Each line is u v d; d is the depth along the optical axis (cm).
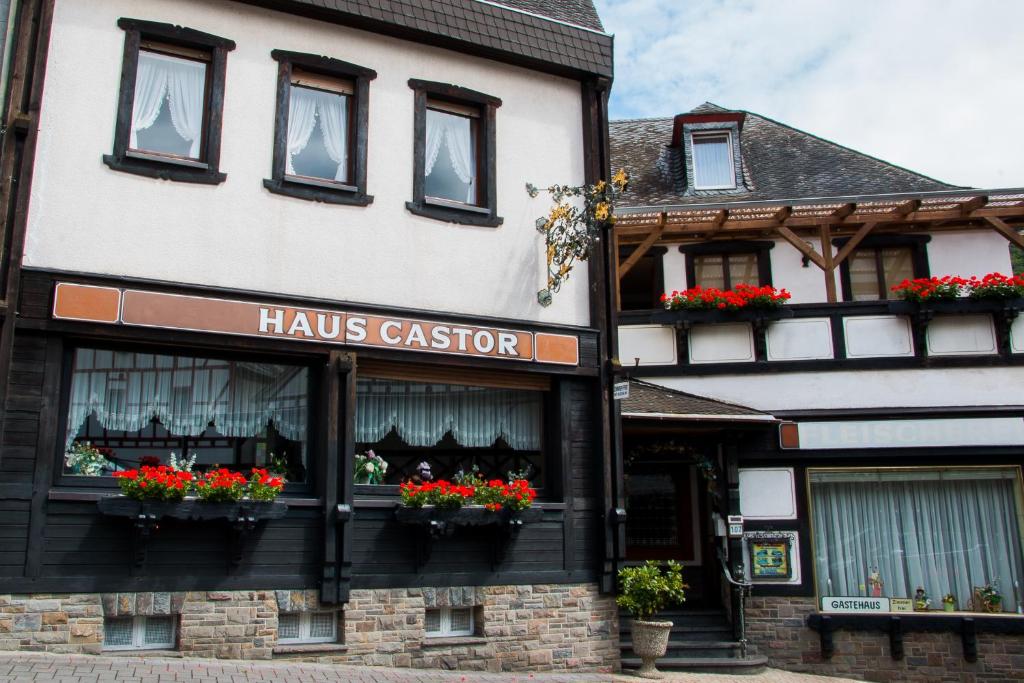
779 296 1384
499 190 1139
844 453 1346
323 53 1059
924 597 1330
